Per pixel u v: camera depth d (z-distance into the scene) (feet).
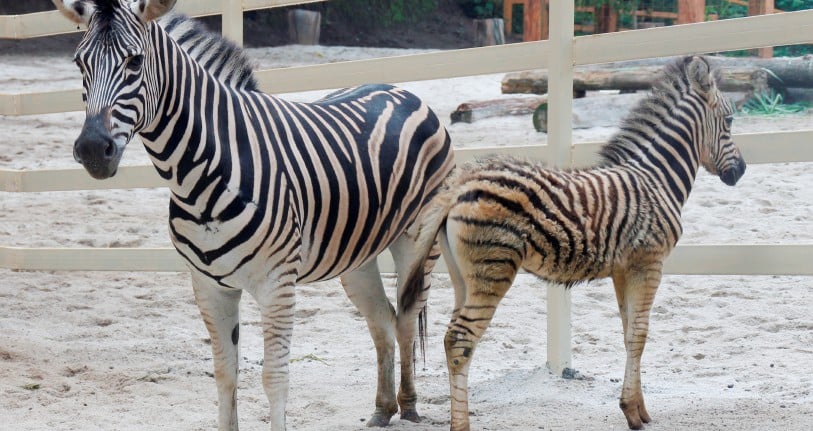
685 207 32.55
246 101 14.37
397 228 16.31
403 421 16.61
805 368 19.03
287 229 13.88
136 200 36.37
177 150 13.35
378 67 20.06
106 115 12.38
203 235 13.56
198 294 14.32
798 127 39.01
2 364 19.86
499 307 24.95
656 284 15.28
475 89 55.01
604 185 14.98
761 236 28.94
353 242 15.40
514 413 16.47
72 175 23.07
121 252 22.48
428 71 19.61
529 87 47.21
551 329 18.89
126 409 17.33
